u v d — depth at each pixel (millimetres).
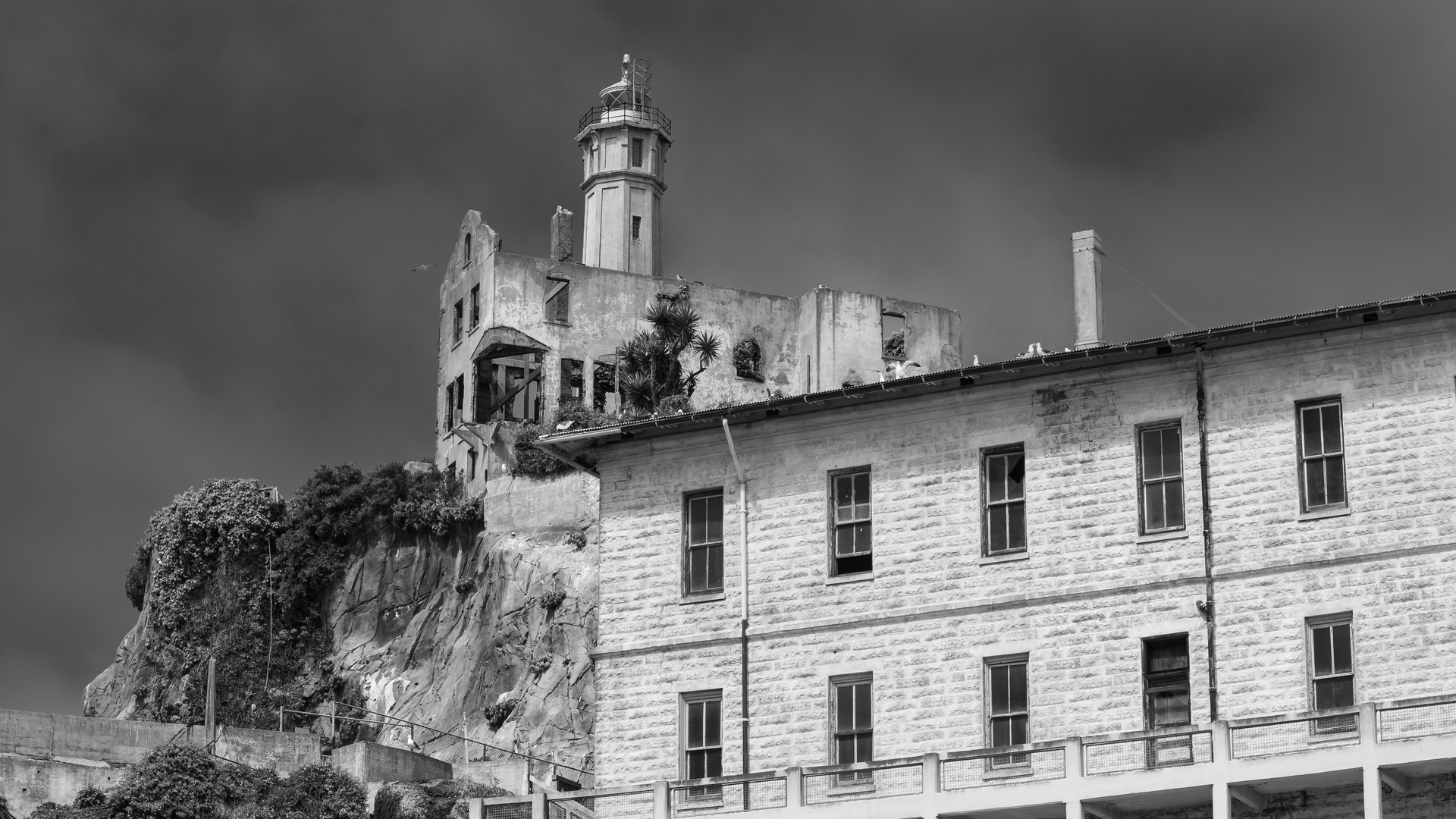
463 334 106000
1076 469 53688
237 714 100875
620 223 115312
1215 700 50938
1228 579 51531
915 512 55000
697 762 55594
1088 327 57500
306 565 104562
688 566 57094
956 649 53688
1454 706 47719
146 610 108312
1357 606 50250
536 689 91125
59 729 70000
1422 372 50938
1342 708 48875
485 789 71625
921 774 51969
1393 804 48500
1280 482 51688
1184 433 52844
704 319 103812
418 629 100125
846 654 54719
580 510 97375
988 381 54781
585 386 102375
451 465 105312
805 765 54344
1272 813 49531
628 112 116625
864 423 56062
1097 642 52406
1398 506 50469
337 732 98562
